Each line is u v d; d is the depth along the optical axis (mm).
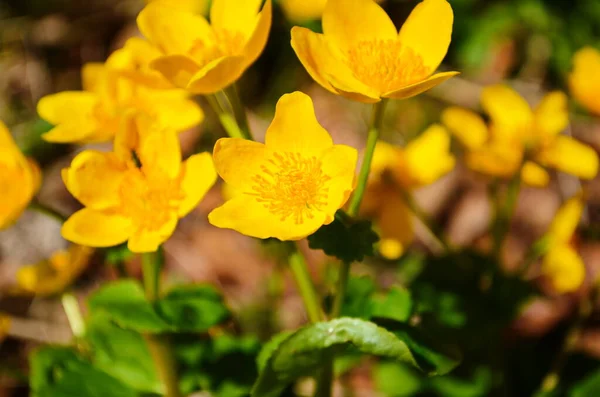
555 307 573
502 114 521
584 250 582
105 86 462
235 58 417
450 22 426
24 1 850
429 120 714
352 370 554
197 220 667
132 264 616
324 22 426
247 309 576
